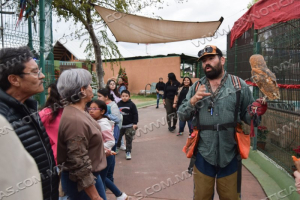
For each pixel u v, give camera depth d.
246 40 6.28
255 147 5.61
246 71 6.12
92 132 2.22
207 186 2.79
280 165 4.54
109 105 4.63
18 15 4.30
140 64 23.56
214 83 2.82
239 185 2.75
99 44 9.87
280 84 4.68
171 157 5.84
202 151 2.78
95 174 2.34
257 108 2.54
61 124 2.11
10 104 1.63
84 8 8.34
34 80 1.78
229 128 2.70
